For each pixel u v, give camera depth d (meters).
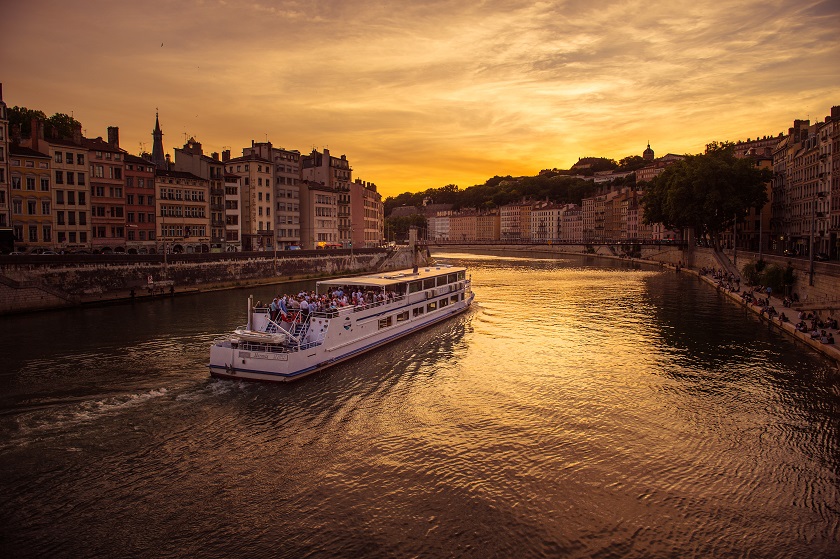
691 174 109.00
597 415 28.86
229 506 20.11
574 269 124.88
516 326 52.44
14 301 56.97
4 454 23.78
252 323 36.62
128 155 86.06
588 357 40.44
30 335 46.09
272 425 26.98
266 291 79.00
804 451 24.97
